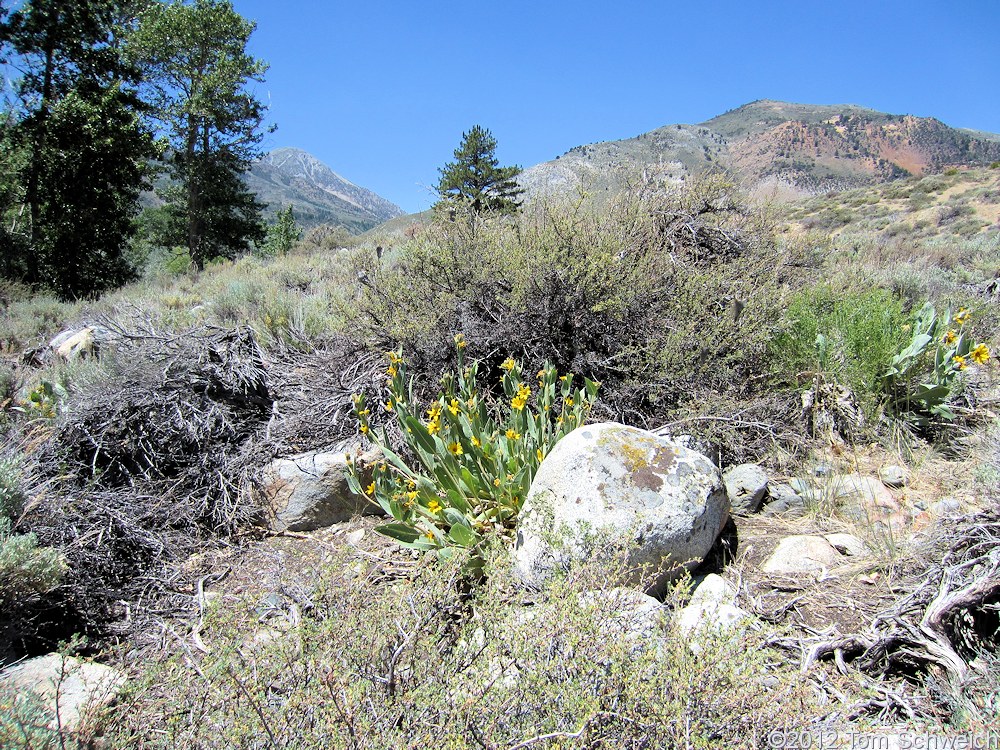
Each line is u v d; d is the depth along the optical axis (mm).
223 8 31094
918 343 4148
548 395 3883
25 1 20297
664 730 1608
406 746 1616
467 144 35219
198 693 1960
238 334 5227
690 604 2594
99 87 22047
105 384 4637
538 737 1538
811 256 6531
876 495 3455
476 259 5062
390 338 4941
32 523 3559
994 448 3371
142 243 32781
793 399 4316
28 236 20953
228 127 32906
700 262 5746
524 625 1961
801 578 2881
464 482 3514
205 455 4273
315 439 4445
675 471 3004
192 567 3645
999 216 29516
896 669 2289
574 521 2807
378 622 2088
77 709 2234
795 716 1705
